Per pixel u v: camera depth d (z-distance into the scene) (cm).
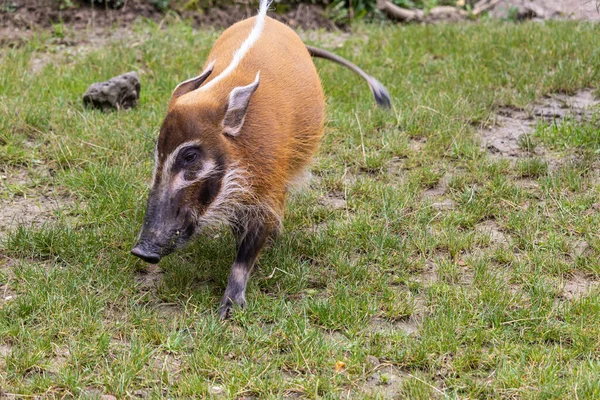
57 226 664
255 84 531
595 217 679
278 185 576
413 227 680
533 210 697
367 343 530
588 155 791
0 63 1002
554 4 1377
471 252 649
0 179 750
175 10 1268
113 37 1162
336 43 1205
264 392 478
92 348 510
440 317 546
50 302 552
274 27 655
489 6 1448
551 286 589
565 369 496
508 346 518
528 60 1044
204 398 473
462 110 891
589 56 1030
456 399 469
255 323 547
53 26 1157
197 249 637
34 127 834
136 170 757
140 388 486
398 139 831
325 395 477
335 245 650
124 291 588
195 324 550
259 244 578
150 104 908
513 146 834
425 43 1139
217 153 536
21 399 468
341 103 924
